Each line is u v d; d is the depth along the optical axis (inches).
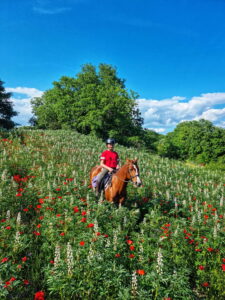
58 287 136.1
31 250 197.0
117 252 170.4
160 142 2234.3
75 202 265.7
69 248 140.0
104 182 286.5
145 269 161.8
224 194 439.8
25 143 764.6
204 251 194.9
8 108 2052.2
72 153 692.1
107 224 229.1
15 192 295.4
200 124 2721.5
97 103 1594.5
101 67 2236.7
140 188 396.8
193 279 187.0
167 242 204.5
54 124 2030.0
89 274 144.5
